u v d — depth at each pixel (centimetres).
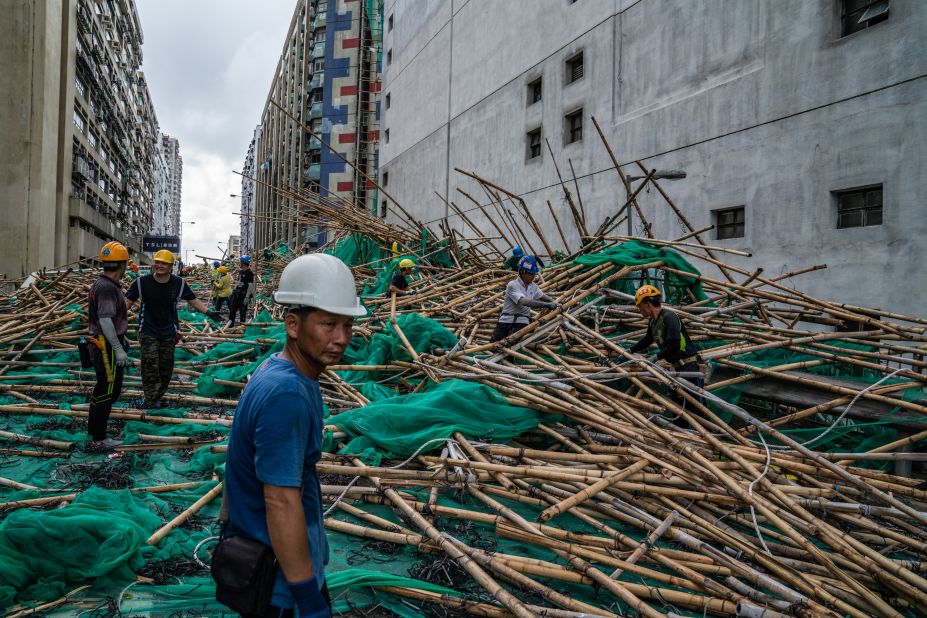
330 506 421
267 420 143
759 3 1279
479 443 504
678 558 346
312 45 5591
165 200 15625
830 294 1134
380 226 1559
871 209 1095
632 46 1631
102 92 4378
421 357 697
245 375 787
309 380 157
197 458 507
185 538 365
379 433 518
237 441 152
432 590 314
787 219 1216
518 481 450
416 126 3025
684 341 558
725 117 1350
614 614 295
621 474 421
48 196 2970
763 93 1267
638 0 1609
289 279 157
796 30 1205
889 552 377
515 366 677
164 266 650
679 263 880
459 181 2562
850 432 587
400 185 3219
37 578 304
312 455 156
